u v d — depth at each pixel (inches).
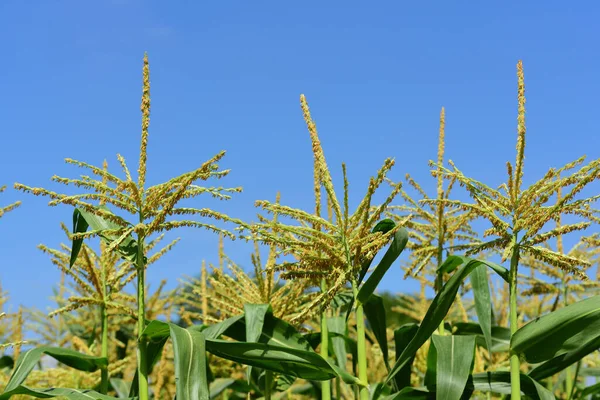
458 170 128.0
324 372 129.4
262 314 126.6
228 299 146.3
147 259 129.6
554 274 153.5
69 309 142.6
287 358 125.9
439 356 125.1
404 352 127.4
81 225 133.8
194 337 119.5
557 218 123.9
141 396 123.6
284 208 124.9
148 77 124.2
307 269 126.3
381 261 125.0
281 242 125.1
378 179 123.3
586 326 121.5
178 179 123.5
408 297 174.2
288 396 179.2
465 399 130.8
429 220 144.9
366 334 174.2
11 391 125.7
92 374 158.2
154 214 123.8
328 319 146.9
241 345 124.9
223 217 123.2
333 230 126.8
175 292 165.2
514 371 124.5
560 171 123.9
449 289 126.7
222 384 164.1
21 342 129.4
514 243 125.1
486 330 128.1
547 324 122.8
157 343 125.7
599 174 120.5
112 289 146.8
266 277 141.4
